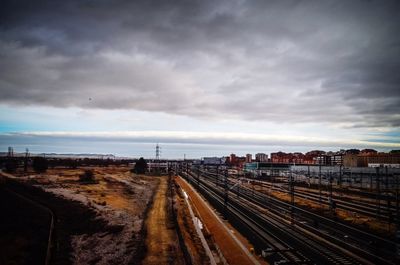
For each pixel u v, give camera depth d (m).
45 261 21.38
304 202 50.22
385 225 32.59
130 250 24.56
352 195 52.81
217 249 25.03
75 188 58.12
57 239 27.06
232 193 62.56
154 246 24.72
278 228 31.34
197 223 35.88
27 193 48.22
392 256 23.03
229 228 35.06
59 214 36.25
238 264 22.03
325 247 24.80
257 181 74.38
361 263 21.28
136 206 47.66
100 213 37.28
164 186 79.38
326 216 38.12
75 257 23.77
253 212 41.00
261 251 25.16
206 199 59.75
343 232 29.55
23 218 33.81
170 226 31.03
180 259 22.06
